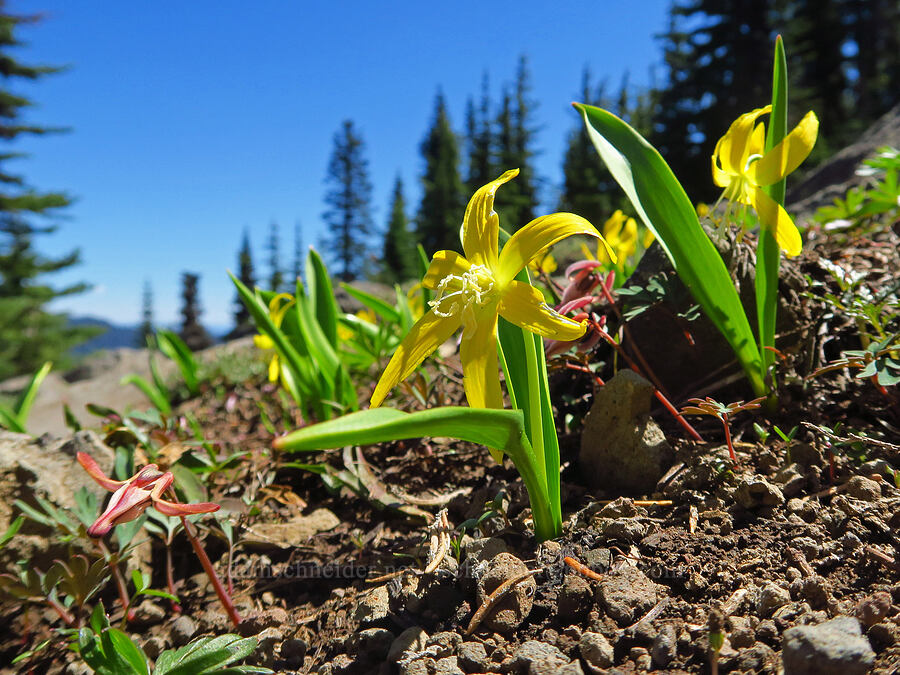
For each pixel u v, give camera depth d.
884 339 0.19
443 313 0.15
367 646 0.16
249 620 0.18
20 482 0.20
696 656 0.13
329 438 0.11
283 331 0.34
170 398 0.59
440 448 0.26
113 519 0.14
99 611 0.14
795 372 0.21
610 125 0.20
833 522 0.16
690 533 0.17
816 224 0.33
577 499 0.20
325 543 0.22
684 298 0.23
